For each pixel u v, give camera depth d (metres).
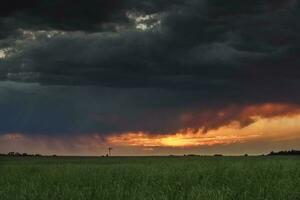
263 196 14.26
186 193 14.87
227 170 22.92
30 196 14.53
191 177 20.20
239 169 23.86
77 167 29.72
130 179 19.67
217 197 13.73
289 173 21.69
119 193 14.27
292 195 14.47
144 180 18.91
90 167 29.28
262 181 18.36
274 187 15.52
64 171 25.42
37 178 21.22
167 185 16.59
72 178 20.72
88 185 18.08
